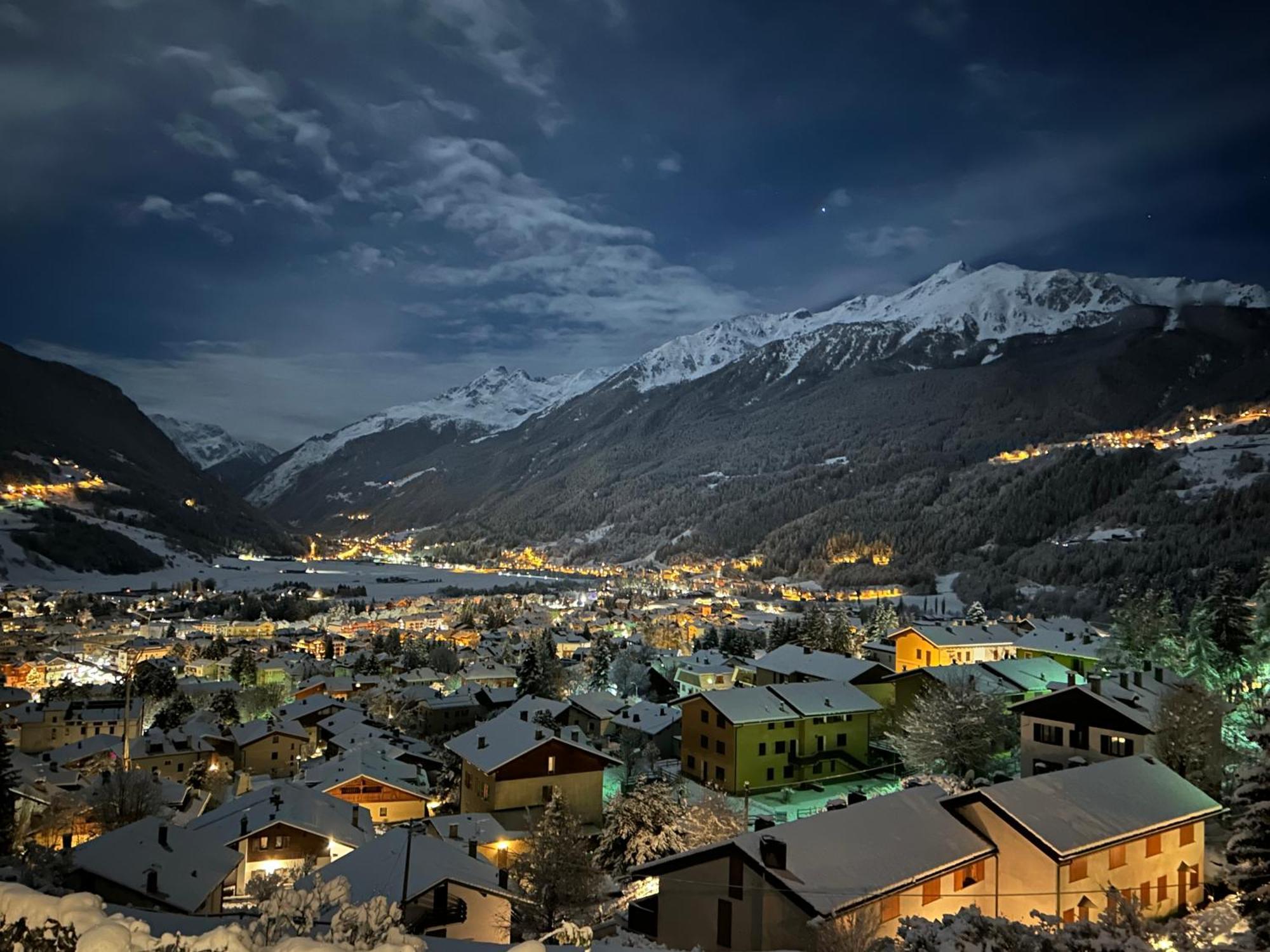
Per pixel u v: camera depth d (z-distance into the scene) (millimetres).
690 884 28141
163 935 12195
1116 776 33438
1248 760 41406
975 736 53156
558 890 36344
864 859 26938
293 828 45406
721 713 60938
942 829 29734
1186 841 32375
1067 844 28125
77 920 11812
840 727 64000
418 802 61438
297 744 90062
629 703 90312
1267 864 24766
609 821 47781
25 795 50812
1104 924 20453
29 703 111250
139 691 123500
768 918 25578
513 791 54844
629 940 28078
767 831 27875
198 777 79625
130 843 37688
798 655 82250
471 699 108125
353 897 32188
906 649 91875
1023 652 88750
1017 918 28641
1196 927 29250
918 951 20609
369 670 152125
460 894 34469
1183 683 49531
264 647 191000
